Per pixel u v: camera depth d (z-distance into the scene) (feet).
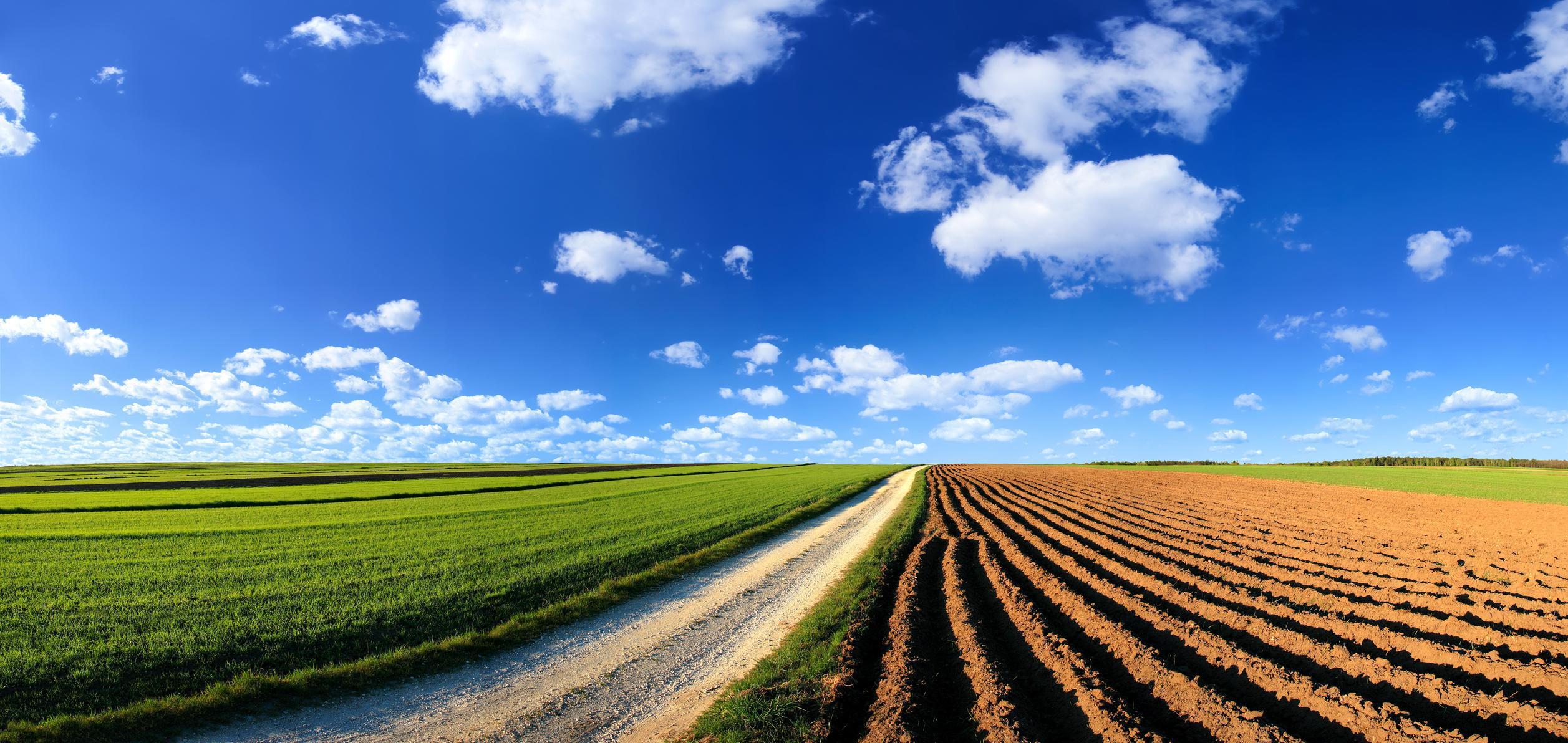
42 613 45.03
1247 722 28.81
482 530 89.66
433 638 41.39
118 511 122.11
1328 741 27.91
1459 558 70.79
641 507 124.36
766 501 138.82
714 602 53.06
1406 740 27.12
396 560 65.41
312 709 31.07
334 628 41.86
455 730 29.19
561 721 30.17
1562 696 32.04
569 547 74.43
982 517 112.27
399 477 252.01
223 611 45.62
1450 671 36.14
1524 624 45.09
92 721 28.27
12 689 31.73
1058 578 59.11
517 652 40.14
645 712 31.17
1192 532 91.81
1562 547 79.25
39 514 114.62
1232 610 48.57
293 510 122.62
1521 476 246.06
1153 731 28.04
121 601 48.37
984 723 29.19
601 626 46.03
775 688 32.45
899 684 32.89
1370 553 74.79
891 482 228.02
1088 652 39.42
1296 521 107.04
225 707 30.53
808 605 51.62
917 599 52.13
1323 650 38.55
